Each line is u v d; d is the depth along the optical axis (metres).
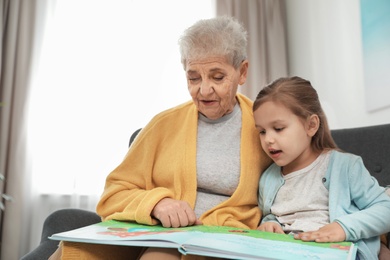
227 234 0.73
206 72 0.96
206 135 1.09
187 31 0.99
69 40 2.64
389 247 0.94
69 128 2.57
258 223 1.06
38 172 2.52
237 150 1.07
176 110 1.14
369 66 1.66
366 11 1.68
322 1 2.12
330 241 0.73
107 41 2.66
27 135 2.49
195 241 0.64
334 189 0.93
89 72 2.63
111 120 2.60
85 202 2.52
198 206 1.03
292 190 1.00
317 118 1.01
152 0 2.70
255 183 1.07
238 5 2.59
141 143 1.11
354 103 1.81
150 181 1.09
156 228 0.79
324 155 1.02
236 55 0.98
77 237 0.67
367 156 1.23
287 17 2.62
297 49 2.46
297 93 0.99
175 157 1.06
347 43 1.86
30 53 2.55
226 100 1.00
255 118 1.01
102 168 2.55
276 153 0.98
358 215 0.82
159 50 2.67
